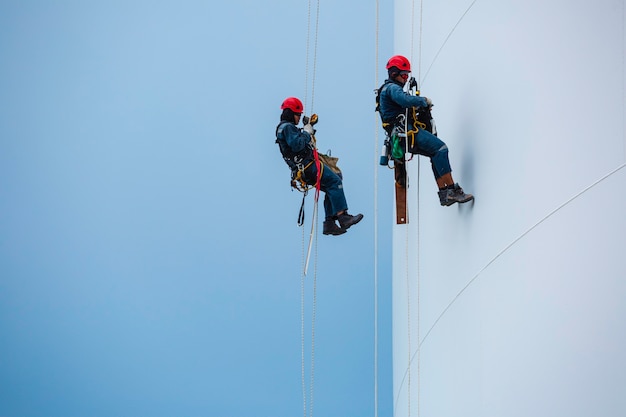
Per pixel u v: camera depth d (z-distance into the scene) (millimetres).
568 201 27828
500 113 32281
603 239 26422
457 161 36156
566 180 28031
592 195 26953
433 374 39219
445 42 39062
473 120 34688
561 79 28656
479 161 33875
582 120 27609
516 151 30875
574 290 27250
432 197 40969
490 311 32156
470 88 35281
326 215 36031
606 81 26906
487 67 33781
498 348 31266
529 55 30562
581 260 27094
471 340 33906
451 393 36031
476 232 33844
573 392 26938
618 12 26734
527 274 29578
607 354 25875
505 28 32500
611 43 26906
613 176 26406
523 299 29703
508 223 31078
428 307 40750
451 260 37031
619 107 26406
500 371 31000
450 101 37625
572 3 28609
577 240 27328
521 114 30750
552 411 27812
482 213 33375
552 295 28156
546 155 29062
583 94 27672
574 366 26984
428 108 34125
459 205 36188
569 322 27312
